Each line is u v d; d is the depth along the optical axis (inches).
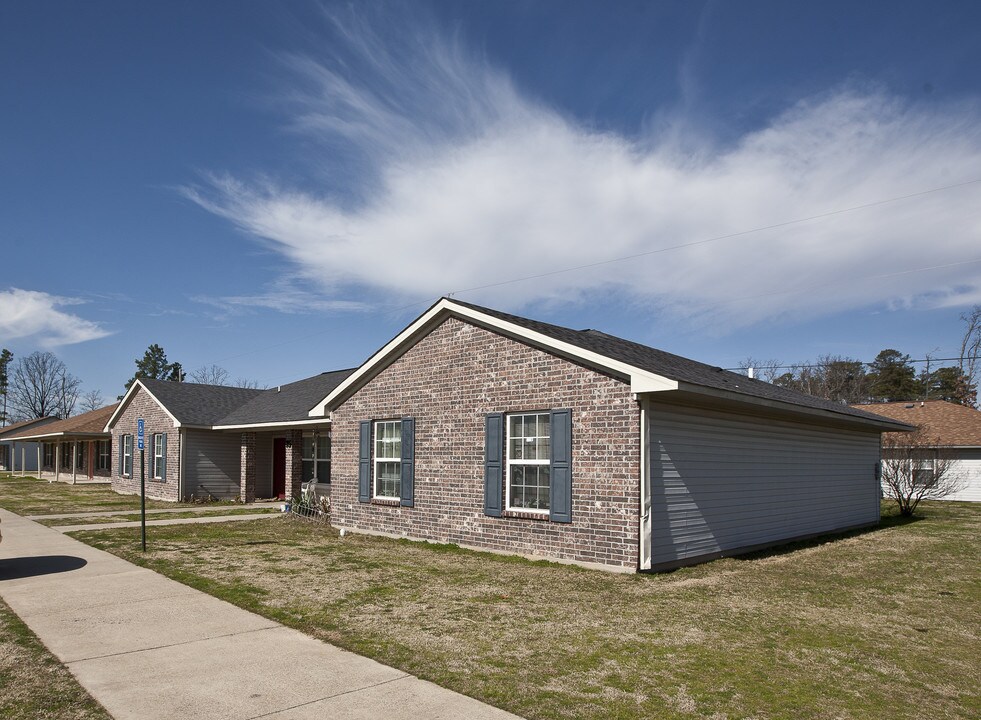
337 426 639.8
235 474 1003.3
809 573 427.2
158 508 848.3
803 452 615.8
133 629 280.2
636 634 274.8
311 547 506.6
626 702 203.5
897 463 919.7
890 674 233.0
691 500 452.4
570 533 433.7
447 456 521.3
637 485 404.5
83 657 243.9
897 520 823.7
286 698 205.0
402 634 272.1
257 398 1097.4
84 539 546.0
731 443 502.9
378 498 584.4
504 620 294.4
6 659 240.2
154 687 213.9
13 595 343.9
